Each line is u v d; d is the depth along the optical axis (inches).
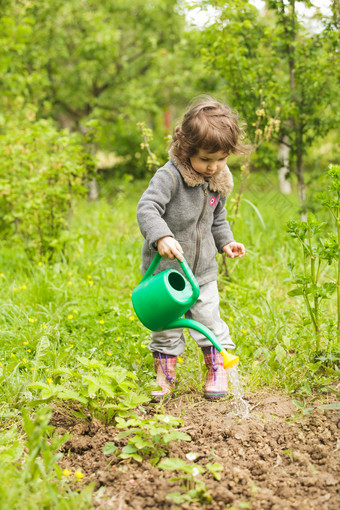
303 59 207.6
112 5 422.6
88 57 410.3
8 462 77.7
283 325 131.0
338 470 80.7
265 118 201.9
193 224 102.0
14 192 207.0
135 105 416.8
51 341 132.8
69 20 399.9
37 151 207.9
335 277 170.4
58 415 99.6
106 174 454.6
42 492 68.8
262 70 205.6
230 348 106.9
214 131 92.2
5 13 308.5
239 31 202.7
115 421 95.0
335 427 91.4
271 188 308.7
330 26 201.3
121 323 140.6
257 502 73.7
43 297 163.8
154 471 80.4
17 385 103.9
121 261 204.1
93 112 415.2
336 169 111.3
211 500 73.2
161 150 215.6
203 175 99.4
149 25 430.0
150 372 114.7
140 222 95.8
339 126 209.0
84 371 110.0
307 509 71.9
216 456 84.6
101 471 81.8
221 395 105.2
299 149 214.7
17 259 209.6
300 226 112.4
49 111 418.3
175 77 398.3
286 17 203.9
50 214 206.7
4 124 286.4
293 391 107.1
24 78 315.0
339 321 118.9
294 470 81.8
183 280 97.3
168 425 86.4
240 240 204.4
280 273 181.8
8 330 141.8
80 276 189.6
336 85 204.7
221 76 210.1
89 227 255.6
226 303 155.7
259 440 89.6
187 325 93.6
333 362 113.5
